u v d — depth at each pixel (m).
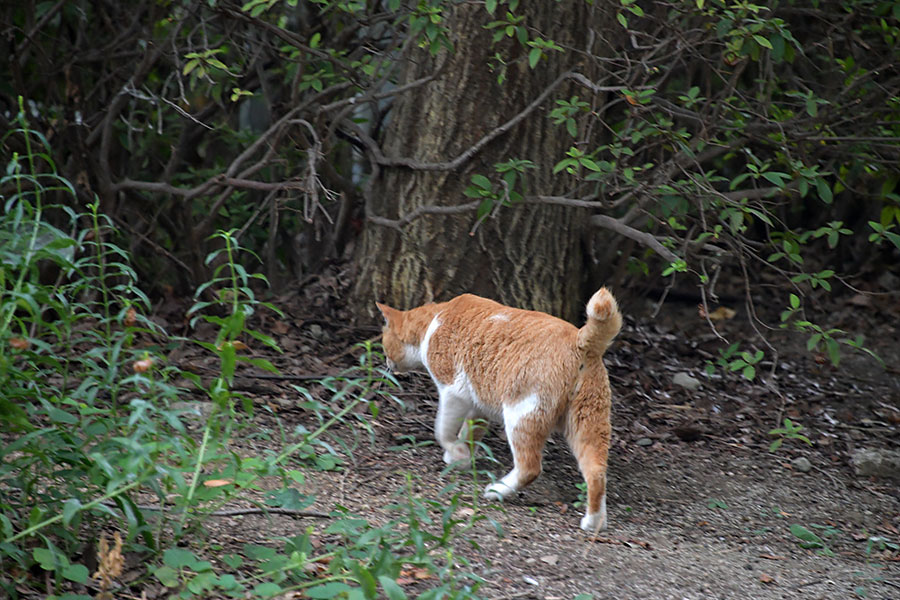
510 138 8.75
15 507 4.64
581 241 9.32
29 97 9.95
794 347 10.87
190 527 4.80
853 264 13.26
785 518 6.88
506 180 7.69
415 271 8.99
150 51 9.06
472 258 8.91
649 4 9.46
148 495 5.37
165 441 4.52
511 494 6.38
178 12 9.70
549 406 6.11
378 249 9.24
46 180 9.40
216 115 11.23
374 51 8.84
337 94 9.80
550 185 8.89
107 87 10.80
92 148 9.68
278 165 10.39
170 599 4.32
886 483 7.69
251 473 4.93
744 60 8.07
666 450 7.85
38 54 9.70
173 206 10.41
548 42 7.41
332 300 9.88
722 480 7.43
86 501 4.62
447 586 4.66
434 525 5.67
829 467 7.90
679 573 5.45
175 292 10.32
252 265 11.34
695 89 7.99
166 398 4.98
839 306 12.39
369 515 5.75
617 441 7.92
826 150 9.27
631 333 10.44
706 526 6.59
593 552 5.62
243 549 4.95
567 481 7.02
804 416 8.95
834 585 5.58
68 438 4.47
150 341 8.55
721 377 9.68
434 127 8.84
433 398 8.22
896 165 9.15
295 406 7.58
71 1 9.98
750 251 8.19
